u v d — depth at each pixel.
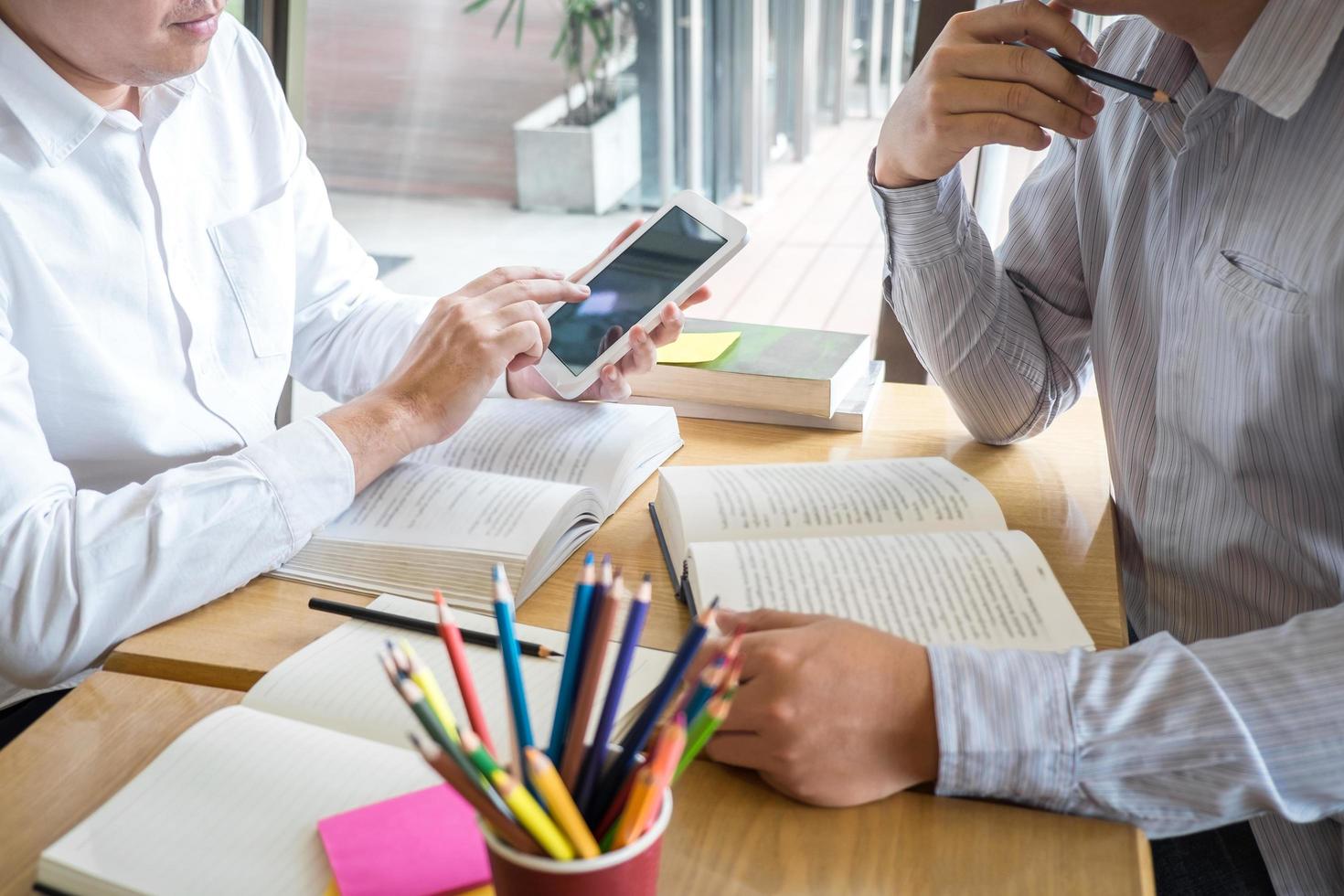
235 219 1.20
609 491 0.96
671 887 0.55
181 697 0.70
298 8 2.02
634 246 1.15
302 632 0.78
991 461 1.08
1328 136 0.79
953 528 0.85
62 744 0.65
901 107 0.99
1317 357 0.79
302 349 1.39
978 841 0.58
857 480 0.93
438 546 0.84
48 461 0.86
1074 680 0.62
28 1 0.95
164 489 0.82
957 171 1.06
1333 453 0.82
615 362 1.08
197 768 0.60
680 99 2.82
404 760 0.61
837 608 0.73
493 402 1.13
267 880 0.53
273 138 1.27
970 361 1.07
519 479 0.93
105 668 0.75
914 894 0.54
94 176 1.05
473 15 2.64
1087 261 1.09
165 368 1.11
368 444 0.91
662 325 1.09
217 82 1.22
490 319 1.00
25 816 0.59
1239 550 0.90
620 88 2.84
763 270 2.81
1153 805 0.61
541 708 0.66
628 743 0.45
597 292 1.12
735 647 0.45
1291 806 0.62
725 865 0.56
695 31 2.73
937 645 0.64
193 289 1.15
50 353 1.02
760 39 2.70
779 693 0.60
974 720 0.60
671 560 0.86
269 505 0.84
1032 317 1.14
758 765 0.61
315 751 0.61
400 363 1.02
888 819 0.60
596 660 0.43
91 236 1.05
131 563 0.79
